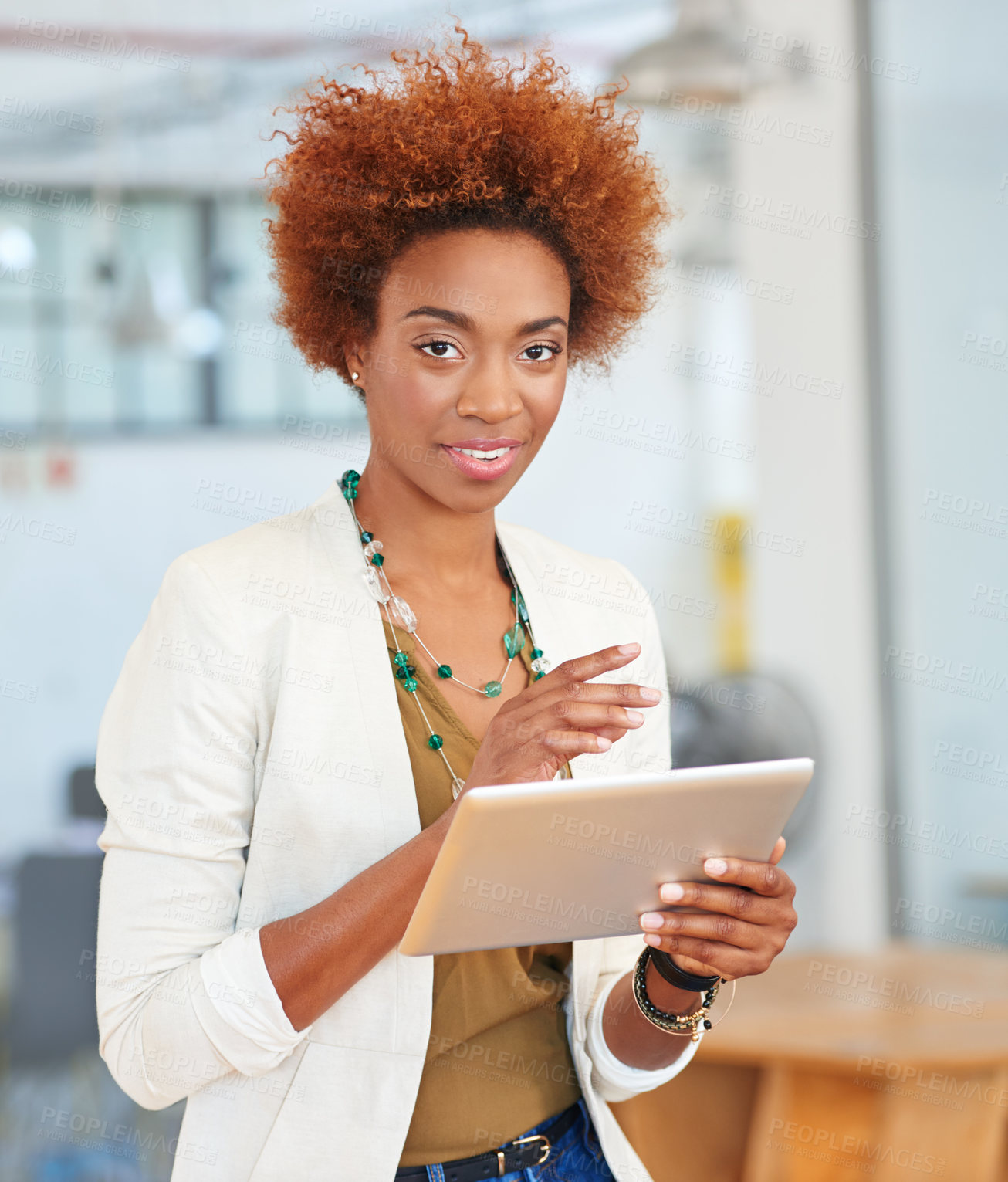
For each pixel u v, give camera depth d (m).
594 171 1.23
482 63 1.26
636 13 4.70
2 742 5.38
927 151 4.08
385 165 1.14
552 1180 1.13
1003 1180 2.46
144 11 5.04
